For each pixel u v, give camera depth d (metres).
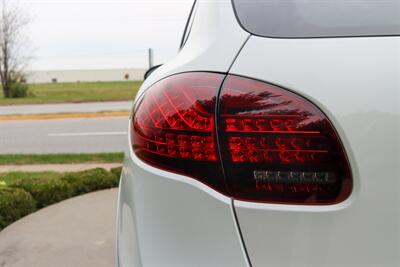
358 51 0.85
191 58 0.98
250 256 0.83
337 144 0.80
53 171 5.14
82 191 3.64
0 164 5.66
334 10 0.97
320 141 0.81
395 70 0.82
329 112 0.81
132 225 0.99
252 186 0.84
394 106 0.80
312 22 0.95
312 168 0.81
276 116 0.83
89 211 3.13
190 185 0.88
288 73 0.85
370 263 0.80
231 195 0.85
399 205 0.79
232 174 0.85
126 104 14.67
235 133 0.85
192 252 0.87
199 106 0.89
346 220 0.80
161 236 0.90
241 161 0.84
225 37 0.96
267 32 0.93
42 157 6.06
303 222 0.81
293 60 0.86
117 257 1.15
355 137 0.80
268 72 0.86
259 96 0.85
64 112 12.38
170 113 0.92
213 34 1.00
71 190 3.54
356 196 0.80
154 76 1.10
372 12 0.96
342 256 0.81
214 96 0.88
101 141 7.89
